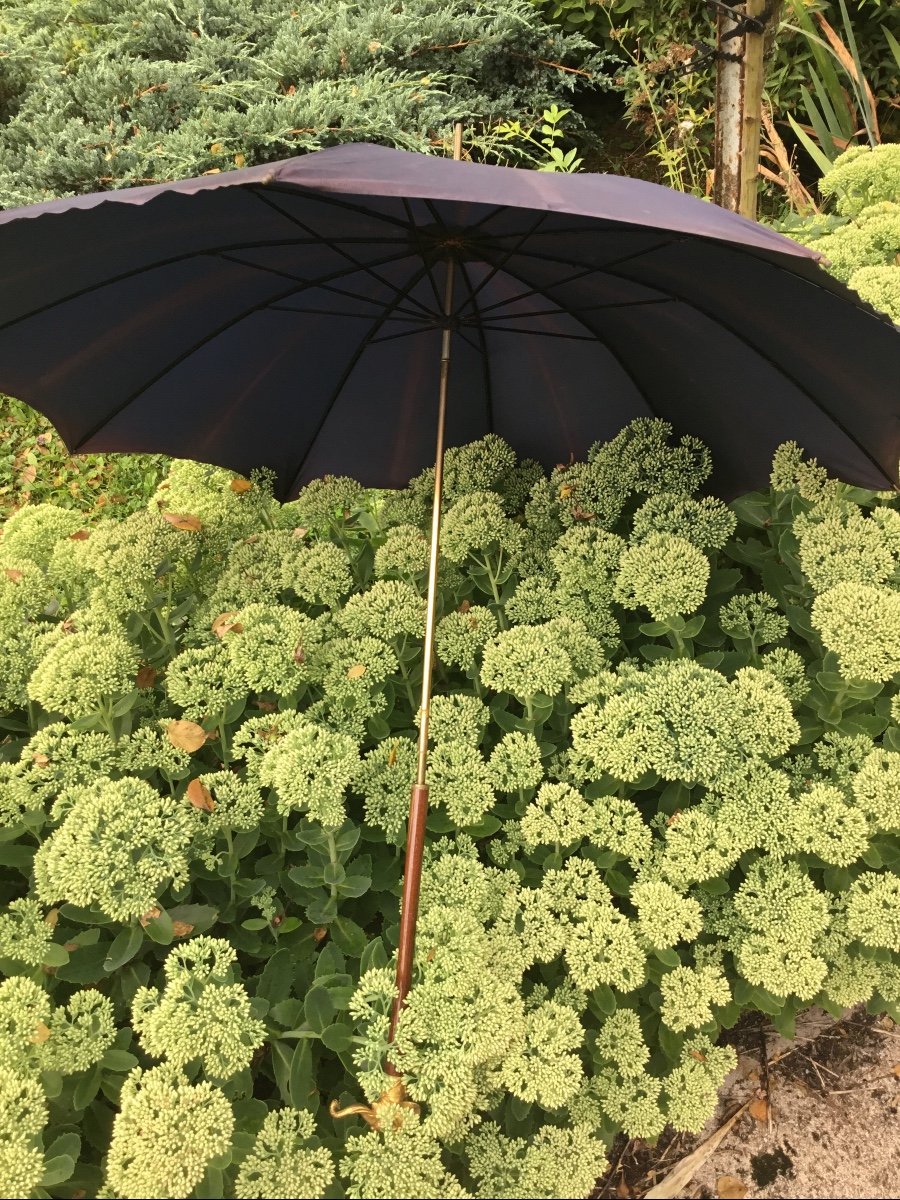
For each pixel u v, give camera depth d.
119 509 3.80
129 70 4.64
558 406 2.49
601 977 1.75
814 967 1.80
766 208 5.08
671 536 2.14
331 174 1.15
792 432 2.14
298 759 1.74
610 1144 1.82
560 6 5.37
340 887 1.90
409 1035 1.58
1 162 4.53
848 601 1.97
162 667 2.39
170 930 1.72
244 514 2.58
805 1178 1.91
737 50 3.08
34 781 1.91
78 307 1.87
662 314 2.02
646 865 1.91
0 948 1.71
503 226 1.74
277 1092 1.94
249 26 4.96
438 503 1.87
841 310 1.60
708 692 1.92
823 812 1.91
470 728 2.02
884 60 5.12
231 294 2.04
